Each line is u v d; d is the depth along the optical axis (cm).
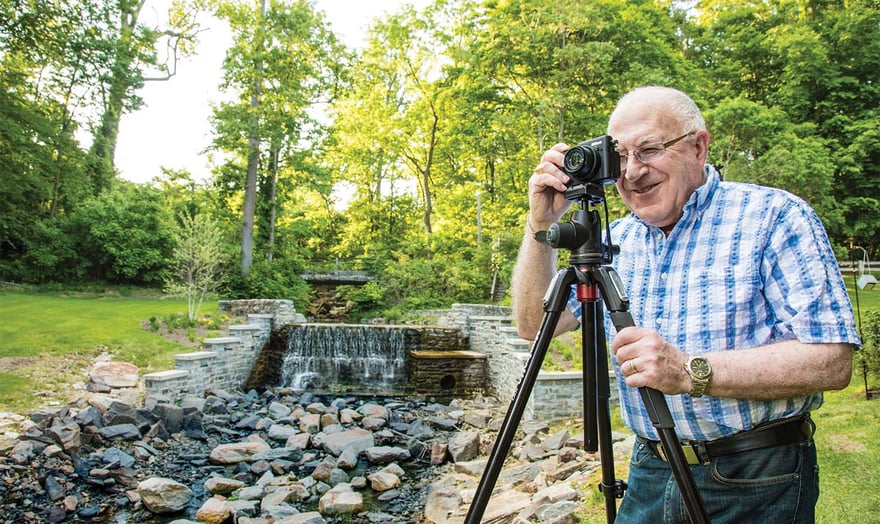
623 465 540
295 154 2486
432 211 3231
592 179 153
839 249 2058
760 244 146
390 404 1168
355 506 604
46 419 790
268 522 562
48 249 2175
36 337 1172
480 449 817
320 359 1430
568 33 2008
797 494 142
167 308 1648
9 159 2130
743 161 1592
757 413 144
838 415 608
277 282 2338
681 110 157
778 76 2597
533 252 185
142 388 1014
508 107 2409
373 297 2319
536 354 151
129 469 698
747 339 148
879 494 395
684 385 130
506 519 478
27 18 2070
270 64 2378
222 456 769
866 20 2480
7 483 620
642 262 172
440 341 1486
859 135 2336
